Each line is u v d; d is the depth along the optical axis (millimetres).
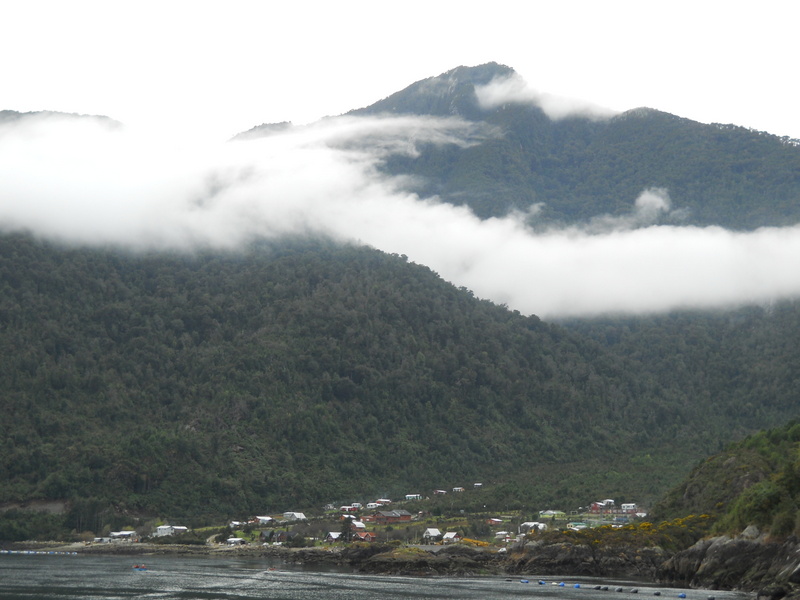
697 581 174625
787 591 133750
